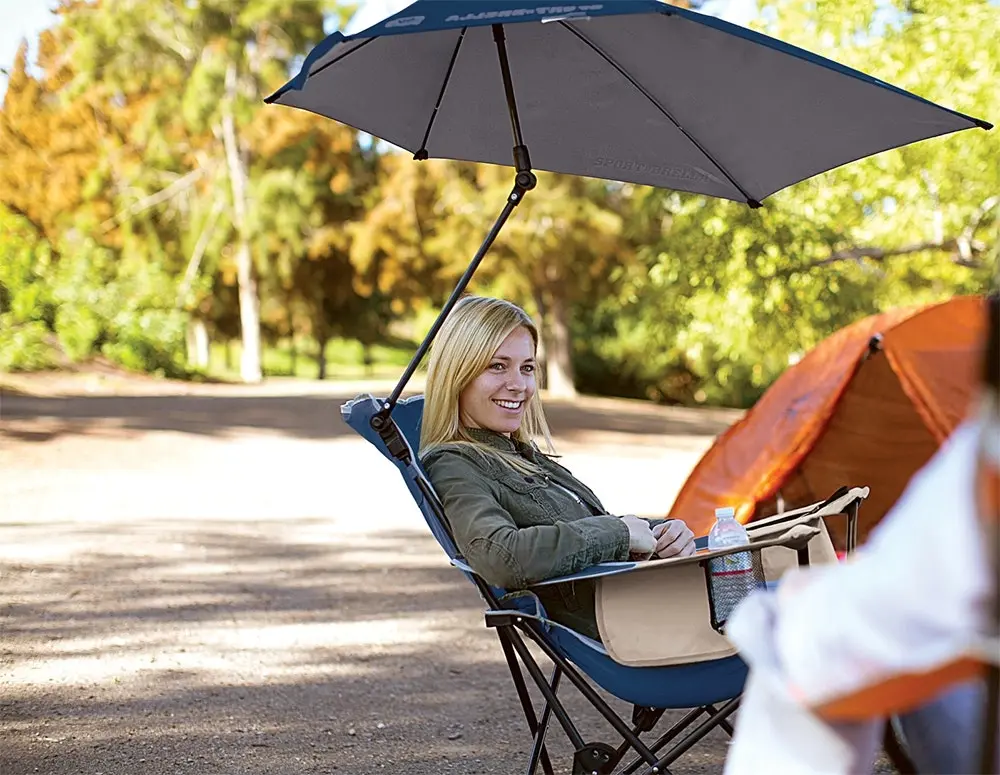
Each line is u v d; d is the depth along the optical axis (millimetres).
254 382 29688
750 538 2742
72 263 25703
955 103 9984
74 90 31234
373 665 4941
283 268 31812
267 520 9383
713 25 2629
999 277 1353
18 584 6348
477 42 3340
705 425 22172
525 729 4098
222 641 5285
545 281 27344
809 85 3035
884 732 1899
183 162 32594
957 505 1254
